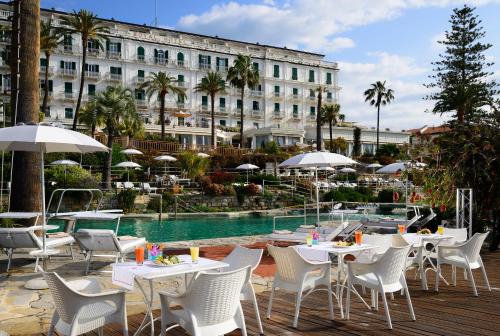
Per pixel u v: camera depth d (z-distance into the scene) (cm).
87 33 3538
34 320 530
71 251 916
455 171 1102
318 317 562
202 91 5175
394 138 6247
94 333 497
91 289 450
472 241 682
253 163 3966
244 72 4772
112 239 753
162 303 413
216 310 394
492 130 1088
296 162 975
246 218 2458
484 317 560
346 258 976
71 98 4694
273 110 5909
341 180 4038
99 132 3916
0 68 4238
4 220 1038
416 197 1461
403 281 559
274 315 570
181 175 3250
